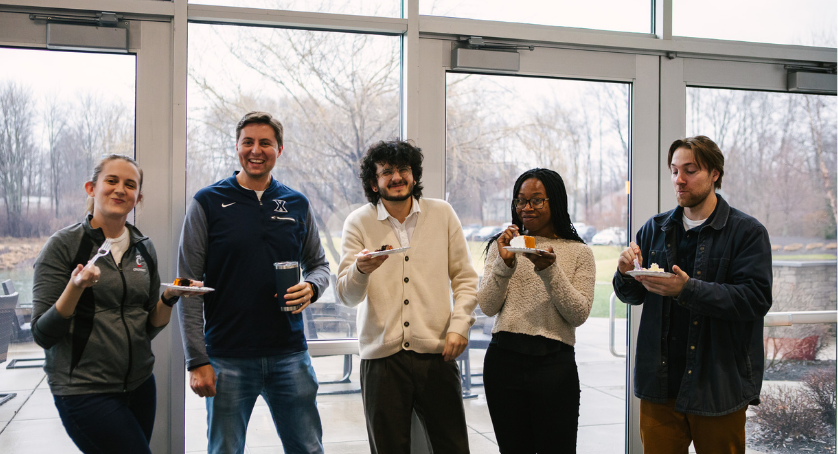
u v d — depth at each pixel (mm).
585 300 1929
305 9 2443
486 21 2598
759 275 1890
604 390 2742
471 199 2623
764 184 2875
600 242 2762
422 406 2062
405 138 2510
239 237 2049
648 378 2047
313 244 2258
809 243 2893
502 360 1988
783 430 2816
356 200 2529
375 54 2535
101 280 1824
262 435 2420
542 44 2652
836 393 2799
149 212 2312
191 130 2365
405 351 2059
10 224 2246
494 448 2617
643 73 2766
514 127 2662
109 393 1824
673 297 2000
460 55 2531
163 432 2320
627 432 2750
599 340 2746
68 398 1773
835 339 2859
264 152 2080
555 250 2043
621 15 2779
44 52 2264
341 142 2514
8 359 2240
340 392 2496
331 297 2508
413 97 2508
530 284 2000
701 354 1938
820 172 2918
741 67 2852
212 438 2049
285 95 2459
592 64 2711
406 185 2066
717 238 1995
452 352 2020
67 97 2285
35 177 2264
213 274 2072
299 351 2141
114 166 1860
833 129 2912
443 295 2123
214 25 2389
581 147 2734
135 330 1877
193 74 2369
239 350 2043
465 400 2609
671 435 2035
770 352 2822
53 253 1831
